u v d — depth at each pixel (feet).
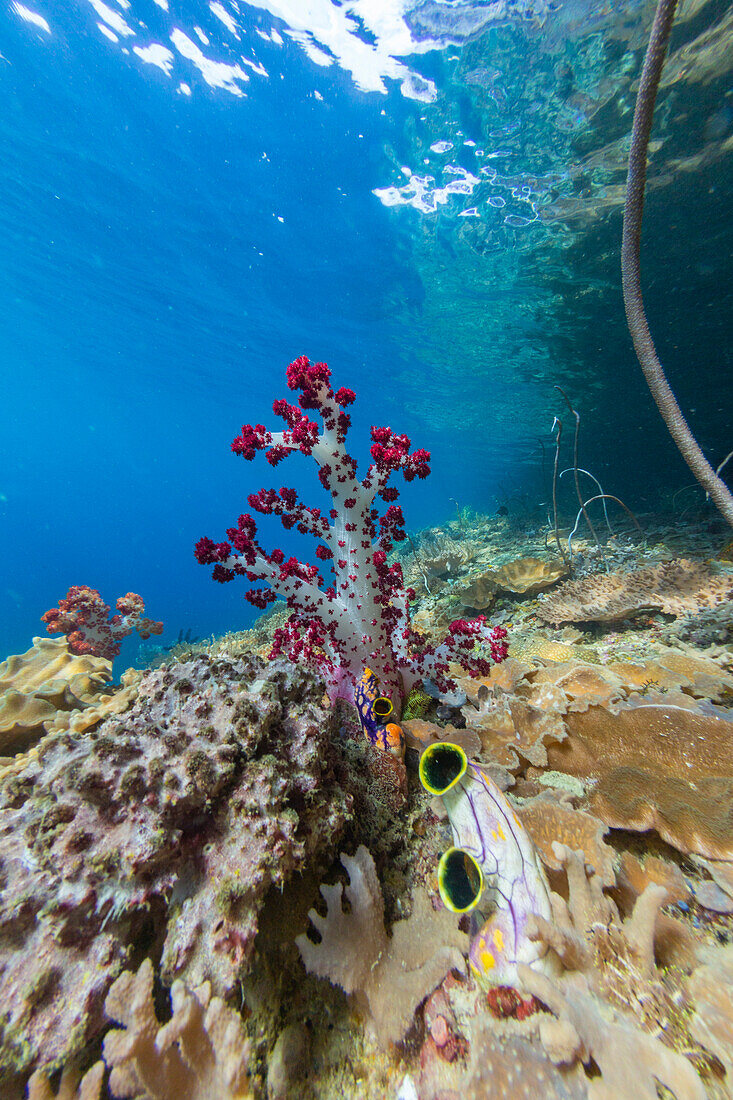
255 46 29.60
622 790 6.76
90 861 4.68
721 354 34.96
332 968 4.79
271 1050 4.42
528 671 10.85
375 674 8.88
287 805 5.42
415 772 7.84
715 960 4.65
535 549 28.66
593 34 21.65
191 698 6.20
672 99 22.57
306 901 5.49
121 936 4.71
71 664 14.56
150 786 5.04
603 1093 3.67
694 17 19.39
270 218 45.03
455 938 5.23
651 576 16.33
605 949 4.79
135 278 63.72
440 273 43.21
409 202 37.01
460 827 5.57
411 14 24.23
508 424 79.25
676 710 7.88
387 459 8.97
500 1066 4.00
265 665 7.77
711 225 27.07
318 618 9.02
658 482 46.83
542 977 4.22
